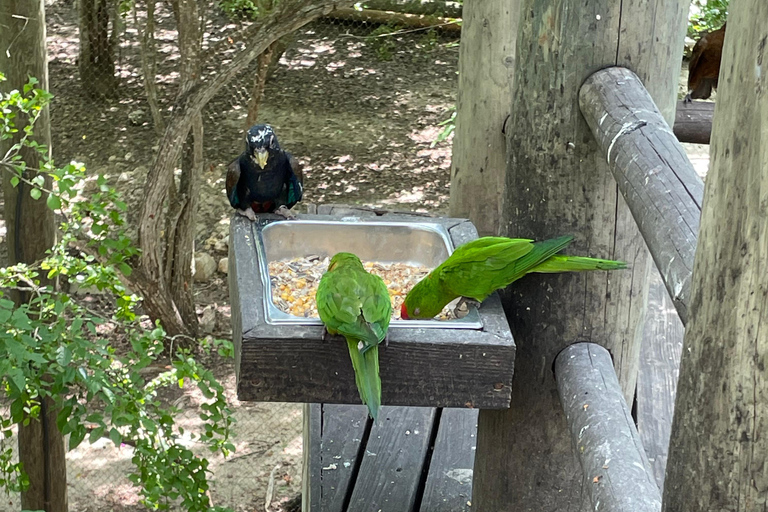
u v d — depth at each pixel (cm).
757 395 112
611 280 223
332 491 314
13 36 470
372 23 1116
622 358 230
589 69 209
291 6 642
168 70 1044
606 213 218
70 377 349
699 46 448
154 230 711
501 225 240
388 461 328
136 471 616
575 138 214
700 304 118
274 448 661
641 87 198
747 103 106
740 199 109
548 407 237
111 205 886
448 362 198
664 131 179
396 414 352
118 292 410
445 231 258
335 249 261
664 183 163
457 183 444
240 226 255
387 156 1017
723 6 623
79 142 973
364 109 1062
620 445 176
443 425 345
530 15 215
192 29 659
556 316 227
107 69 1001
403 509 306
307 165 992
